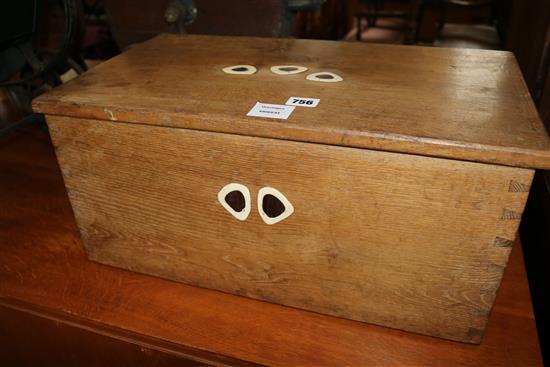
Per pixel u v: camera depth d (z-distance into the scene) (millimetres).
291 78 795
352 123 619
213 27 1245
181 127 680
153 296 855
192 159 711
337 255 720
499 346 745
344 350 744
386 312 755
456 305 706
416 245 667
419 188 618
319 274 753
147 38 1342
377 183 632
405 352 737
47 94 754
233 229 760
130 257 887
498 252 636
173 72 841
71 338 846
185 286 876
